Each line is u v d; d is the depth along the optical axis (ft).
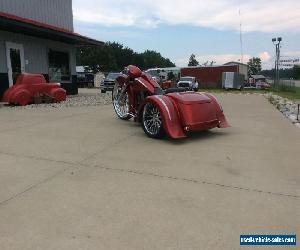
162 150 18.16
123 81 26.91
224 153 17.49
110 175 14.08
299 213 10.52
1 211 10.75
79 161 16.11
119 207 10.98
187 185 12.91
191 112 20.29
